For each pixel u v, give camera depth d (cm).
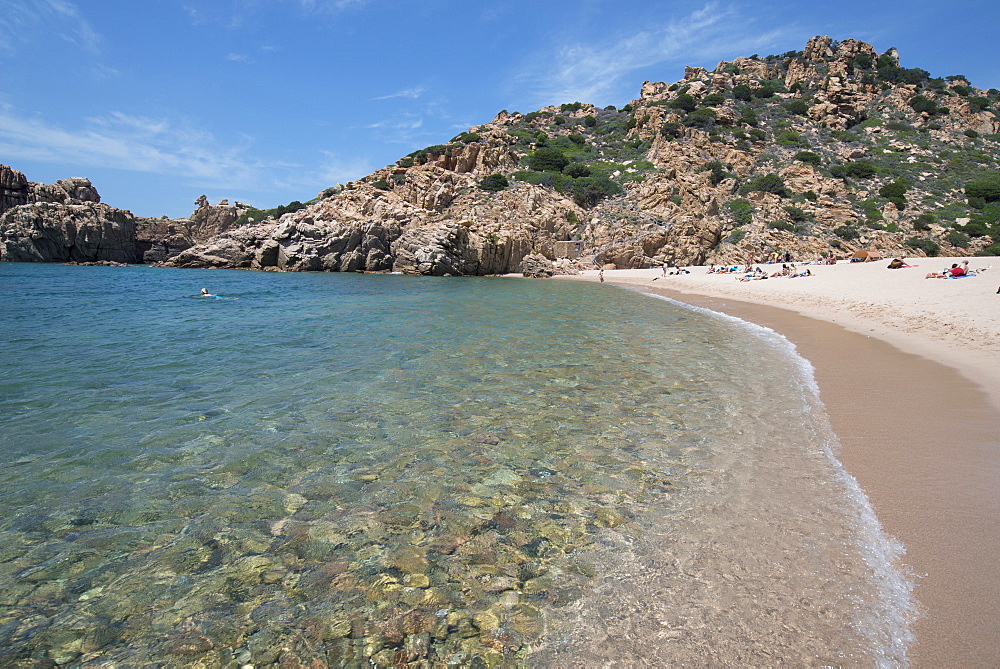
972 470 583
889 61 12512
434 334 1645
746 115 10169
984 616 360
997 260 3759
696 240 6806
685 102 10494
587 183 8000
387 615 389
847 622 363
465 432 766
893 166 8525
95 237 6712
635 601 396
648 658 341
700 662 335
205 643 362
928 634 348
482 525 513
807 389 962
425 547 477
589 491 580
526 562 452
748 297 2991
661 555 455
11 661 341
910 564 423
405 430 774
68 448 693
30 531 497
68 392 948
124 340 1485
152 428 772
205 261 6319
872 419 773
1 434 737
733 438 726
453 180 8112
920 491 542
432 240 5891
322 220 6550
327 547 477
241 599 407
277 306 2473
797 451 670
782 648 343
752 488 571
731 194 7706
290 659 347
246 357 1271
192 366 1169
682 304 2758
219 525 512
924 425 734
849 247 6444
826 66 12219
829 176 8138
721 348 1404
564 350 1380
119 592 414
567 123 11938
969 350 1168
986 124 9988
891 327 1563
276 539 489
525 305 2658
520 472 631
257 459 667
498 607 396
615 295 3444
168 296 2939
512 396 948
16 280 3850
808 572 420
